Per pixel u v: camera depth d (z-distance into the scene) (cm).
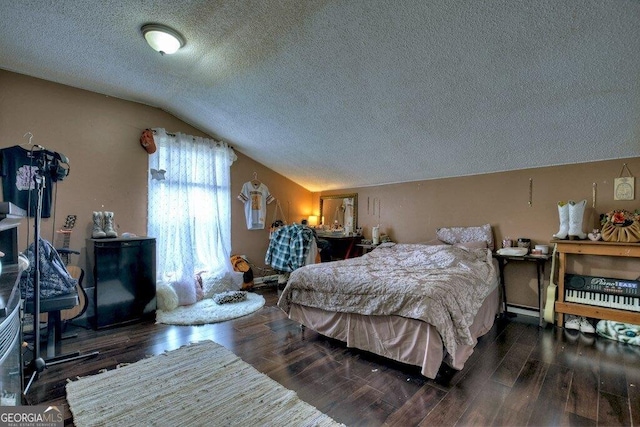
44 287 234
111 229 330
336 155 416
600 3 160
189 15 208
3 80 288
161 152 389
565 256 304
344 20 200
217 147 441
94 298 296
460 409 174
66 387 194
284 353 249
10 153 290
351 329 253
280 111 336
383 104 285
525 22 179
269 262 455
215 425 160
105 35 234
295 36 222
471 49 205
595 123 254
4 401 111
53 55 264
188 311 349
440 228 408
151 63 276
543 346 260
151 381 202
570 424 160
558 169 325
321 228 540
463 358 216
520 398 184
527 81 223
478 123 284
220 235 436
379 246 417
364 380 207
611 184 296
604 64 196
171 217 393
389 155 382
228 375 211
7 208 135
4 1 196
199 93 335
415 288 219
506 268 357
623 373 212
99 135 344
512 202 354
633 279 286
